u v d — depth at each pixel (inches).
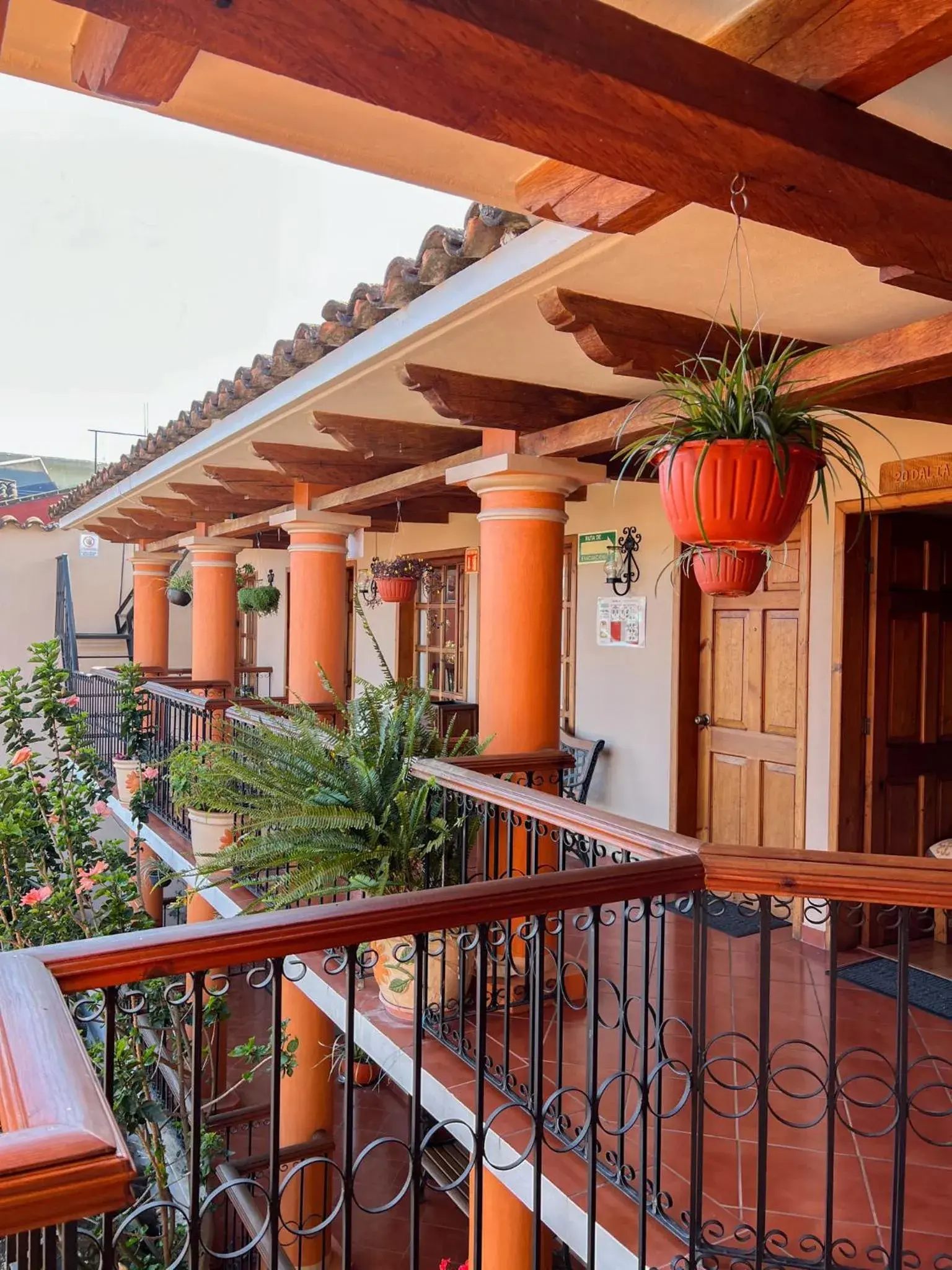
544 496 142.7
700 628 205.6
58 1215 35.2
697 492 70.9
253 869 144.3
